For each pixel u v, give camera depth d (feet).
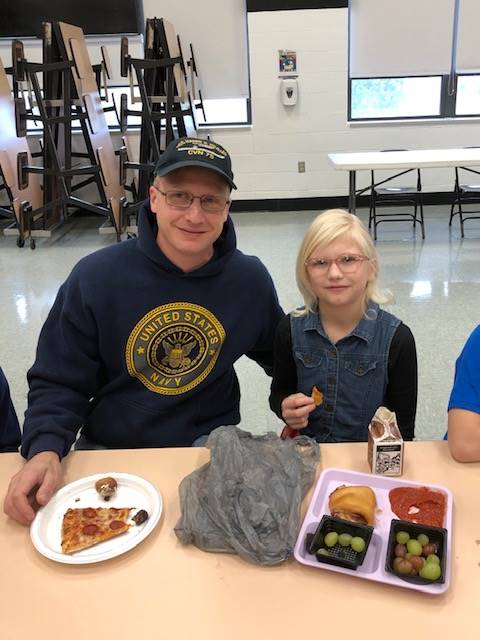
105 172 17.48
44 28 16.84
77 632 2.56
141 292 4.34
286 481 3.26
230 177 4.06
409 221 18.76
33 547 3.09
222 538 2.99
